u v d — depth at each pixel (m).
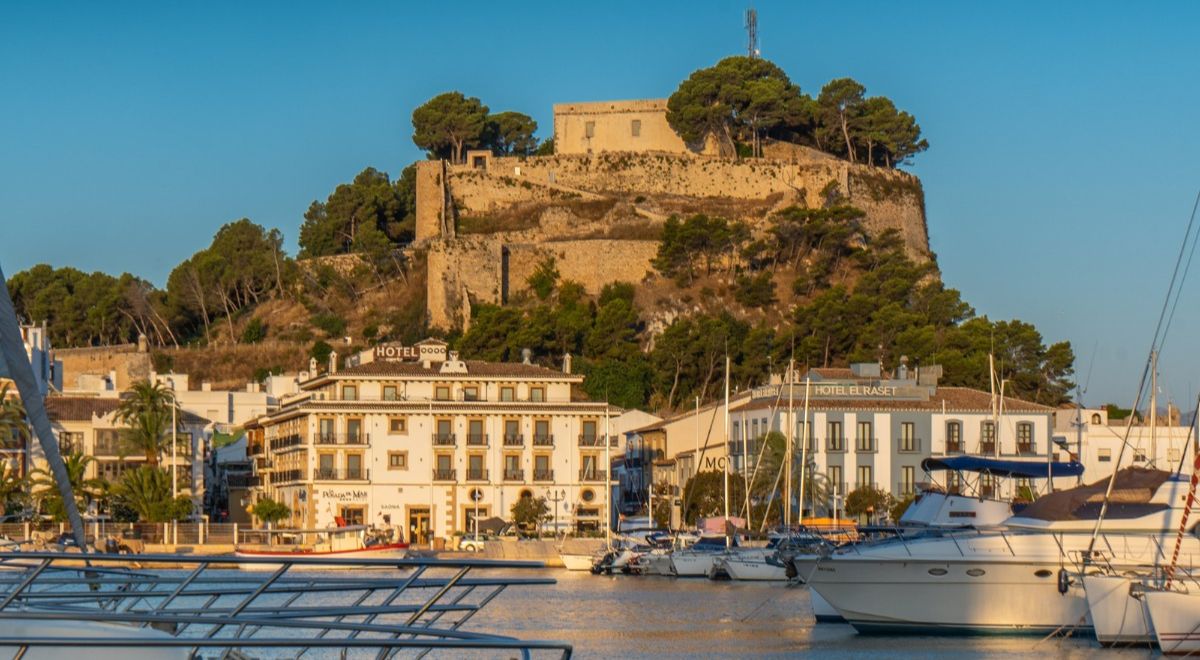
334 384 147.50
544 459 145.38
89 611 27.75
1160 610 58.28
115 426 153.25
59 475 26.25
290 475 147.25
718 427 159.12
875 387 148.50
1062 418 161.88
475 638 27.38
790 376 128.00
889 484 145.12
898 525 69.25
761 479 139.12
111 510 140.62
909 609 65.75
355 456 143.12
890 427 145.88
